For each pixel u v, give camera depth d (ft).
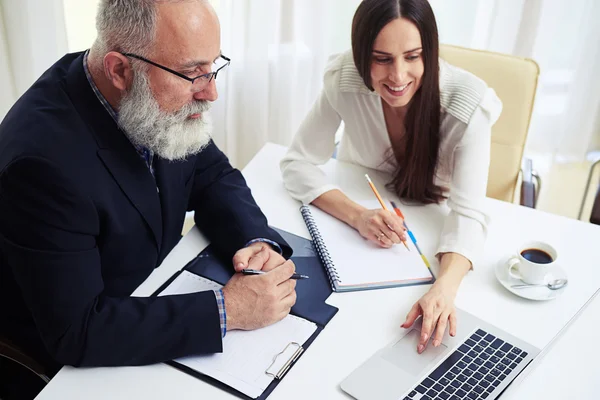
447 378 3.41
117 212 3.81
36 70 6.44
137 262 4.06
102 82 3.69
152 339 3.46
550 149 7.94
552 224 4.76
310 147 5.27
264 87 7.27
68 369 3.43
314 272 4.19
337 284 4.05
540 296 3.98
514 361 3.52
